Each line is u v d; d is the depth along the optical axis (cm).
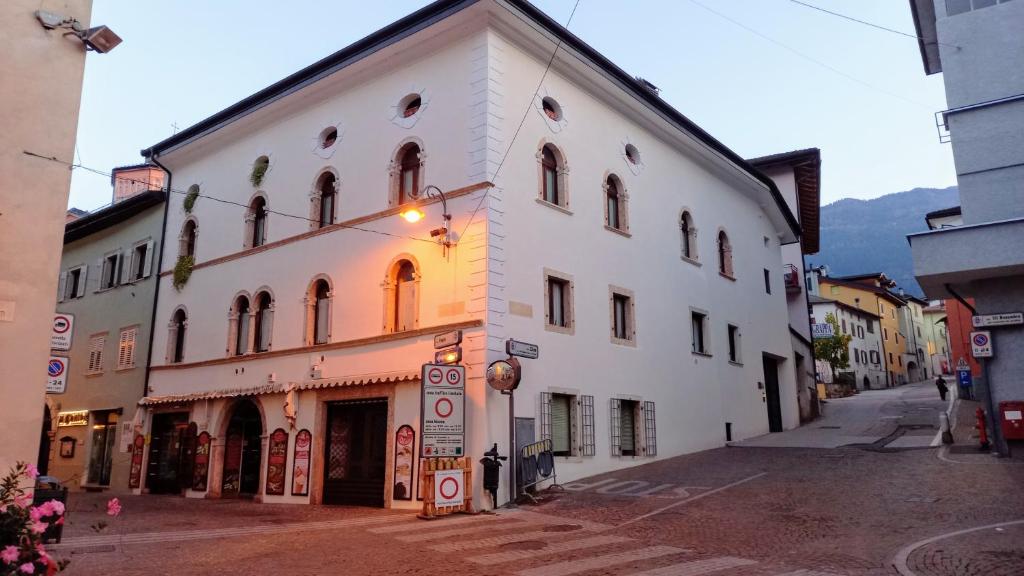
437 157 1628
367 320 1680
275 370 1867
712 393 2189
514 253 1547
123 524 1322
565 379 1620
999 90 1587
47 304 805
